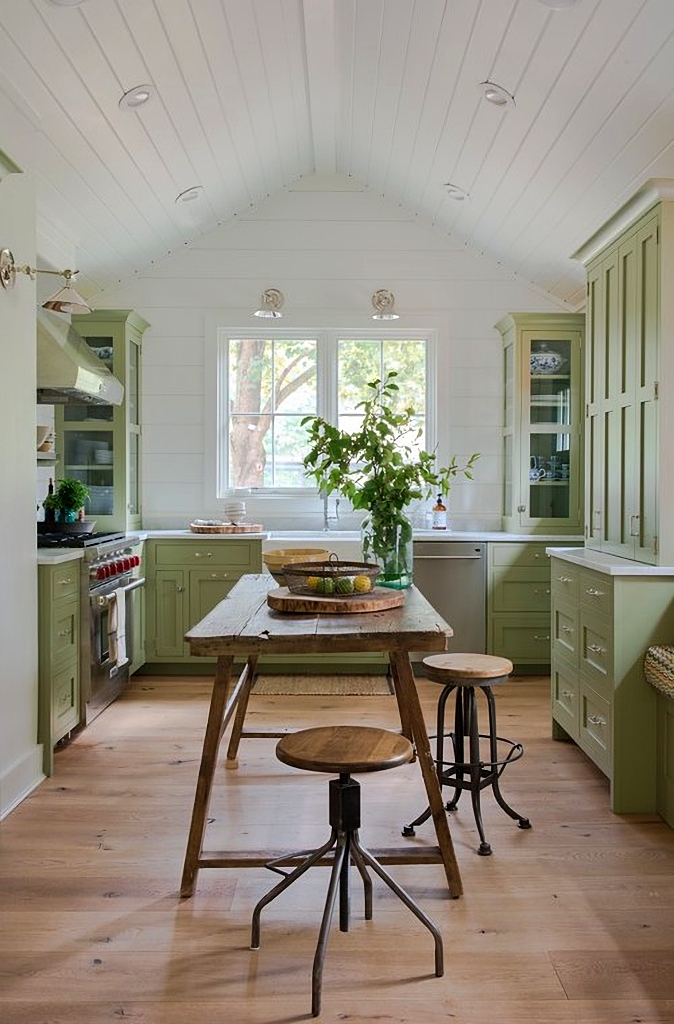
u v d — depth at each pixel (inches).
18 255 136.5
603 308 160.4
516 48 138.9
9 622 131.9
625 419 149.1
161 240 224.5
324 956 89.3
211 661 221.5
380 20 151.0
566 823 125.4
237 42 155.1
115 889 104.7
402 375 242.1
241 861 102.0
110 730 171.3
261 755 155.9
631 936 94.0
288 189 237.1
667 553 132.6
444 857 102.7
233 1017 79.7
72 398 185.5
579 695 149.3
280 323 238.1
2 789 127.3
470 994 83.4
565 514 225.5
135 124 162.9
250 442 242.2
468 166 189.8
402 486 135.3
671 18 115.7
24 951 90.8
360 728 98.3
